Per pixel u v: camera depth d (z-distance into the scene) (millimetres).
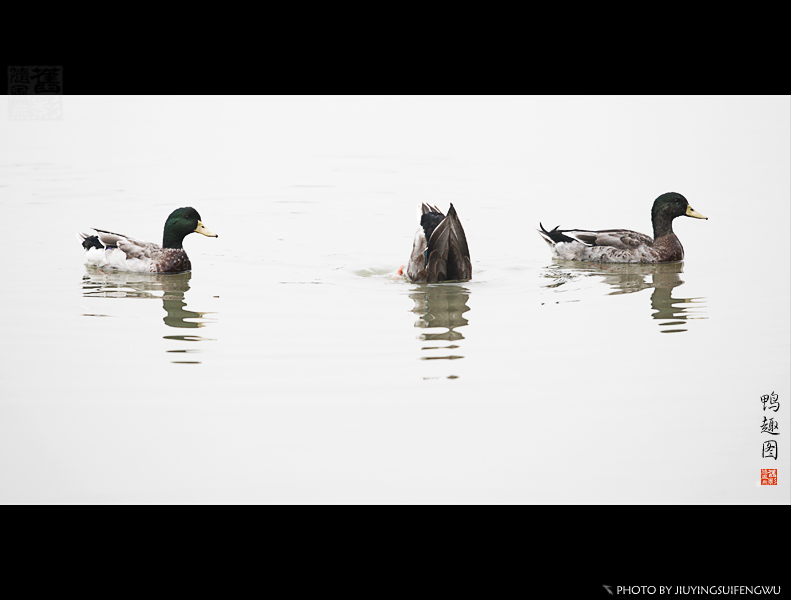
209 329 15180
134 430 11477
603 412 11961
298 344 14398
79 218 23516
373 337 14711
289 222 23625
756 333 14914
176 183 27703
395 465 10633
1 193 26078
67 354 13992
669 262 19906
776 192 25469
